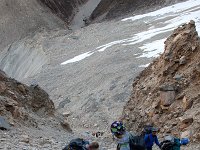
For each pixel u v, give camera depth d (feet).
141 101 92.22
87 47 289.53
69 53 286.25
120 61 212.02
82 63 245.04
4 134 54.95
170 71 86.38
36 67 297.94
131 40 257.96
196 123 69.15
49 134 72.13
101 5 476.54
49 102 99.30
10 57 350.64
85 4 518.78
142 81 98.99
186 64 84.58
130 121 90.94
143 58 206.49
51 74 238.68
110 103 167.02
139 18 332.39
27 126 72.84
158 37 241.76
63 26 452.35
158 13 329.72
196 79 79.61
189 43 86.28
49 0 485.97
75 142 30.09
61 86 212.02
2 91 83.61
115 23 338.13
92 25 358.64
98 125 152.15
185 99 76.69
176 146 33.50
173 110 78.33
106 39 288.92
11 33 418.92
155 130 35.06
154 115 82.23
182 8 321.11
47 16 451.53
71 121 165.17
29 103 91.91
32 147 46.39
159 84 87.20
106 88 181.57
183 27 91.09
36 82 229.66
